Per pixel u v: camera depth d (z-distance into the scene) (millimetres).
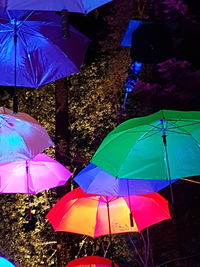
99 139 7984
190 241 8312
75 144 7934
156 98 8688
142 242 7633
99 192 3670
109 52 8352
